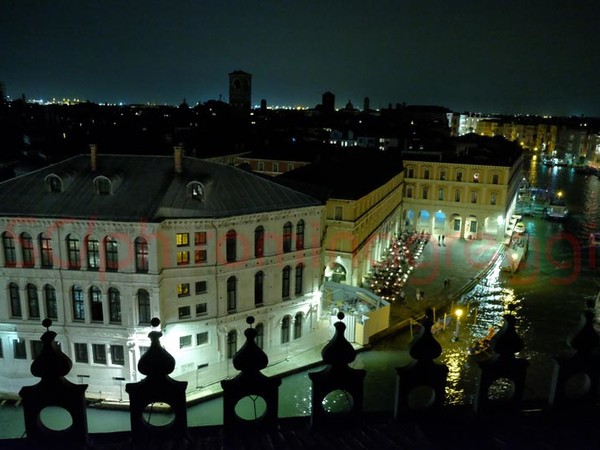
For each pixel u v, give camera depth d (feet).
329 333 178.29
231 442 20.97
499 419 23.07
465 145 367.25
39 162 221.25
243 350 21.57
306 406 143.64
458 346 178.60
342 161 286.46
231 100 633.20
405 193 327.26
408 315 200.34
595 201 467.52
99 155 160.25
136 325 141.79
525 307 215.92
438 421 22.72
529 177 627.87
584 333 23.62
